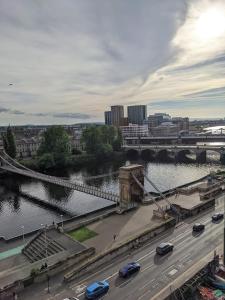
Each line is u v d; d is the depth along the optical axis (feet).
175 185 419.33
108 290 129.90
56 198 369.09
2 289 128.16
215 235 179.93
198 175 492.13
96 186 416.87
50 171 566.77
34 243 185.06
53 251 167.12
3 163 561.02
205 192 264.52
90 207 327.06
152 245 170.71
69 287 134.31
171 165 611.06
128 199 242.78
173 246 166.40
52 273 144.15
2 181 480.64
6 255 181.27
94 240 176.24
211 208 232.12
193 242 172.35
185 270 142.72
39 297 127.75
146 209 227.40
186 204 230.27
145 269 145.38
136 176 246.27
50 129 615.98
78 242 171.63
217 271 141.49
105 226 196.54
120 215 216.33
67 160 611.88
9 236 254.68
